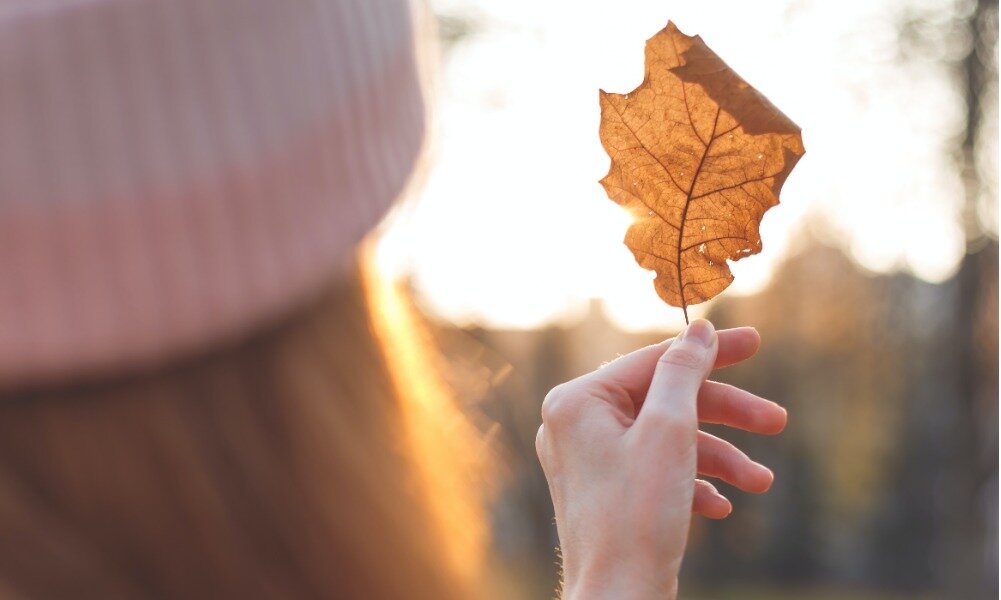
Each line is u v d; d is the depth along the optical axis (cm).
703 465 67
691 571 1080
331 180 52
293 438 51
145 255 49
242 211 50
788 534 1072
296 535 50
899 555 1035
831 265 598
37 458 49
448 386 66
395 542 52
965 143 469
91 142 48
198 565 50
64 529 49
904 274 560
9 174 48
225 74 50
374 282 58
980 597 486
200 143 49
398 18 56
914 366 586
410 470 54
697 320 62
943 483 539
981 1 459
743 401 66
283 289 51
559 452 62
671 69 59
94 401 49
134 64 49
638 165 61
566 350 553
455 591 54
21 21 48
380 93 54
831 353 693
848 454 907
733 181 60
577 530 60
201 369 50
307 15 51
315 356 53
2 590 47
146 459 49
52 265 48
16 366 48
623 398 62
